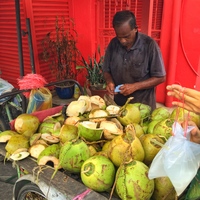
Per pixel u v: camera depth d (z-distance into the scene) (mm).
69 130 1299
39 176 1172
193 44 3943
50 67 4312
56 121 1583
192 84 4164
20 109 2652
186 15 3846
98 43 4633
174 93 947
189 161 930
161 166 956
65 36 4320
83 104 1595
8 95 1949
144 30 4160
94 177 1024
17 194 1578
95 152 1245
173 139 965
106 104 1848
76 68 4309
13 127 1611
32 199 1527
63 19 4387
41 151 1315
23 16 3859
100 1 4379
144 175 985
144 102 2525
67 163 1120
